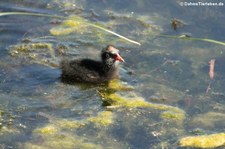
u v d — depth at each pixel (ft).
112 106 50.72
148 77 55.06
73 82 53.98
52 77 54.08
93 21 64.39
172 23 64.03
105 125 47.83
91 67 55.72
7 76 53.47
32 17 63.67
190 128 47.73
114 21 64.64
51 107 49.88
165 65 56.75
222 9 66.49
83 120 48.34
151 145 45.39
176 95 52.31
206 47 60.13
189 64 56.95
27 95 51.24
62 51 58.39
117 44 60.29
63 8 66.44
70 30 62.28
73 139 45.78
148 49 59.47
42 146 44.55
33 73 54.34
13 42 58.95
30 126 47.01
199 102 51.34
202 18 64.95
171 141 45.96
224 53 59.06
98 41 60.80
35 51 57.82
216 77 54.85
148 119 48.85
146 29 63.26
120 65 56.54
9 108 49.11
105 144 45.32
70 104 50.70
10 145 44.39
